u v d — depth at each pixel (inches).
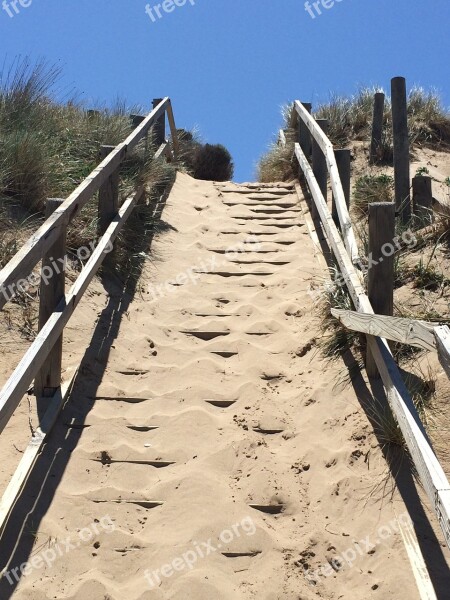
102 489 155.0
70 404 178.5
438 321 190.5
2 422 132.6
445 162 391.5
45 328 162.9
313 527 147.8
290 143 370.9
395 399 145.7
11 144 247.9
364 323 164.9
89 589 131.2
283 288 245.1
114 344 205.8
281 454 168.7
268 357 205.3
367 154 389.1
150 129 323.6
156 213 295.4
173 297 237.9
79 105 351.9
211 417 179.6
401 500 148.3
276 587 134.5
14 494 144.6
